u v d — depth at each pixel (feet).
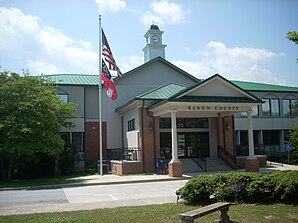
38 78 83.15
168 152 87.20
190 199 36.37
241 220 27.73
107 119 103.96
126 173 79.66
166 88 89.10
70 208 38.29
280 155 113.60
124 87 105.50
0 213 36.40
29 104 70.38
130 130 94.17
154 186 59.31
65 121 91.66
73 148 92.73
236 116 123.24
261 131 126.93
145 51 118.62
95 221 29.48
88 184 64.44
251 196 34.94
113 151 97.25
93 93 104.63
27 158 81.51
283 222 26.58
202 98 75.36
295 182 32.65
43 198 48.75
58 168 87.45
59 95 100.73
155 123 83.51
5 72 78.18
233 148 91.45
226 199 36.04
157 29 115.34
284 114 129.08
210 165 85.61
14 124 68.80
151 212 32.63
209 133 92.12
